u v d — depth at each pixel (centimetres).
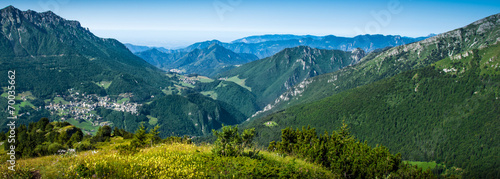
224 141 1614
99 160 1248
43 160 1434
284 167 1395
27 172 1172
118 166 1170
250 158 1541
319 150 1716
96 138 4119
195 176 1154
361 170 1510
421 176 1423
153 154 1515
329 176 1432
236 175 1208
